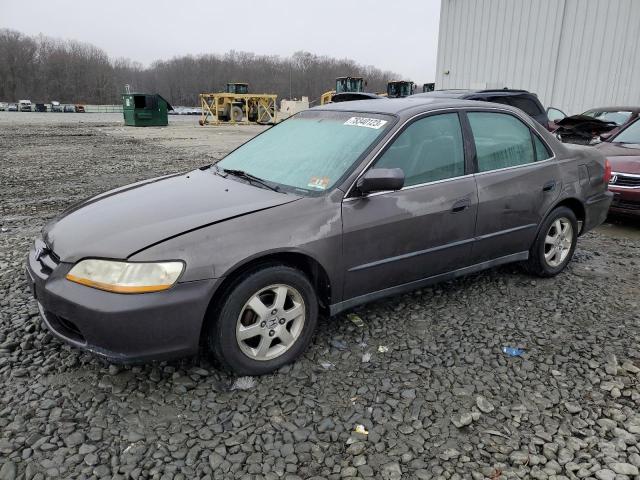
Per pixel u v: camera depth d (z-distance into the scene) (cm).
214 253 264
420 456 235
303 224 292
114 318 247
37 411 259
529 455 236
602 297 411
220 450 235
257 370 289
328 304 318
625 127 745
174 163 1220
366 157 322
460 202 355
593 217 464
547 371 304
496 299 402
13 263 474
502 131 397
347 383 288
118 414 258
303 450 237
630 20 1397
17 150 1480
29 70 10094
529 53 1611
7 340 328
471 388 285
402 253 336
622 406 273
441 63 1866
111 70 11181
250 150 400
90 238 274
